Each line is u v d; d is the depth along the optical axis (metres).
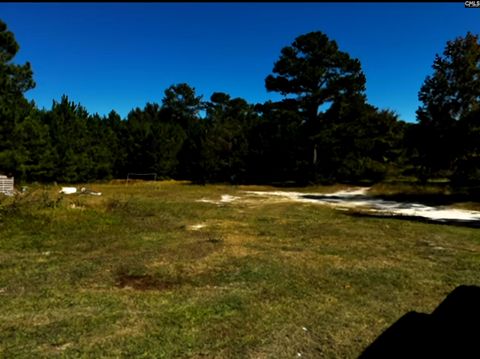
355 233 8.97
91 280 5.07
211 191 22.31
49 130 29.39
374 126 32.62
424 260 6.50
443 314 4.12
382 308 4.29
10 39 27.03
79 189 19.94
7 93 26.48
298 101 29.08
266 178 34.53
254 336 3.54
